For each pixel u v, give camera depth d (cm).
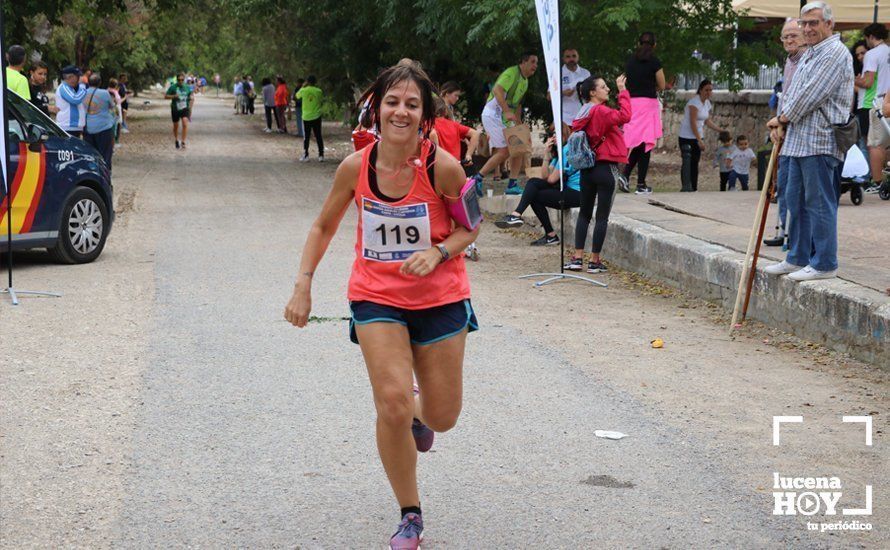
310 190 1852
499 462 517
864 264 850
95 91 1717
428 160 394
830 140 760
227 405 602
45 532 428
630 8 1611
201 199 1681
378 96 397
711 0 1820
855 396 635
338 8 2356
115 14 2906
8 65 1330
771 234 1014
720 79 1931
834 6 1852
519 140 1470
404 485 407
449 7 1756
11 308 852
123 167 2294
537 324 825
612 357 725
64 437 543
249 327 791
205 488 478
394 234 398
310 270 419
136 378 653
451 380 412
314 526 439
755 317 842
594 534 433
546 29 1016
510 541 426
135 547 416
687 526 441
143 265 1059
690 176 1642
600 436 556
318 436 551
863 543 426
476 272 1062
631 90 1502
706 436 559
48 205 1025
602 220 1051
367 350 398
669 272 991
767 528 440
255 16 2727
